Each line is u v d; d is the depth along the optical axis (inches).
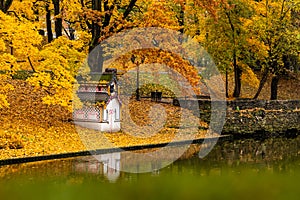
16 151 823.1
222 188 599.5
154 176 700.0
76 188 605.0
